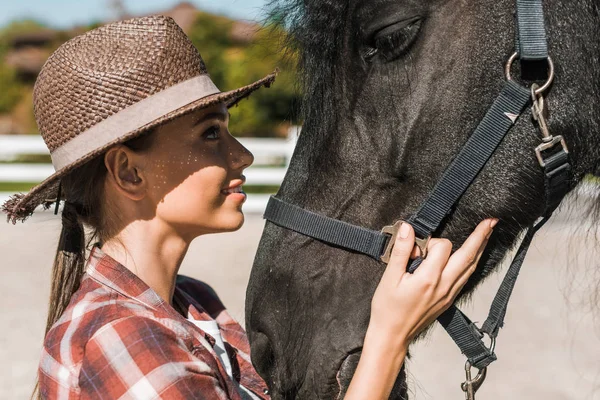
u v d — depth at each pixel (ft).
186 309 5.55
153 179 5.00
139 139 4.93
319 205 5.58
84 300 4.82
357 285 5.47
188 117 4.99
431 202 5.37
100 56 4.84
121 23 4.96
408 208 5.46
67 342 4.61
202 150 5.04
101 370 4.47
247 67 41.65
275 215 5.71
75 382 4.54
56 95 4.86
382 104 5.40
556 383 13.57
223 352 5.35
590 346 15.65
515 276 5.69
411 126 5.37
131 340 4.50
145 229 5.11
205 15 46.03
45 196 5.36
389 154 5.41
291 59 6.44
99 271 4.98
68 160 4.87
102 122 4.80
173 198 5.03
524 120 5.43
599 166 6.18
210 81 5.13
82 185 5.08
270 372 5.63
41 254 22.95
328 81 5.53
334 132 5.55
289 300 5.58
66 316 4.78
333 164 5.56
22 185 37.37
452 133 5.37
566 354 15.15
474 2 5.35
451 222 5.52
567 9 5.51
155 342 4.51
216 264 22.09
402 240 5.18
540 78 5.37
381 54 5.33
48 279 20.08
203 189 5.04
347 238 5.46
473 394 5.59
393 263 5.12
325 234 5.52
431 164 5.40
